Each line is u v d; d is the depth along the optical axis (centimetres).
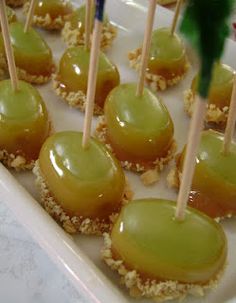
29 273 14
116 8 21
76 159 14
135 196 16
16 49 18
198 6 8
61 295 13
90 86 13
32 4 18
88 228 14
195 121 11
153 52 19
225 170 14
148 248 12
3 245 14
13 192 14
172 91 19
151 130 15
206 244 12
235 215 15
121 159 16
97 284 12
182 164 16
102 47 20
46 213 13
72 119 18
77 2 22
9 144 15
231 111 14
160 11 21
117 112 16
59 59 20
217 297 13
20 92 16
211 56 9
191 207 14
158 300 12
